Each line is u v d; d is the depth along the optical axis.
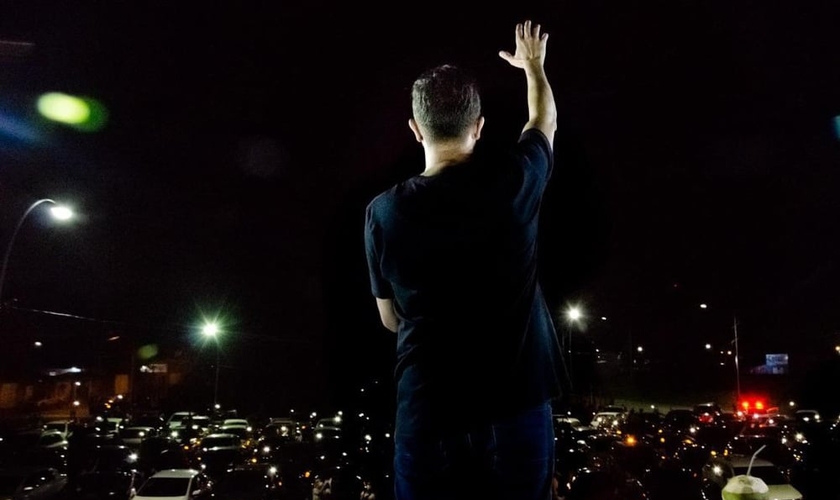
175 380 81.19
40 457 28.02
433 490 1.90
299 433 46.81
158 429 49.00
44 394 66.81
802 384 66.12
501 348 1.88
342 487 21.33
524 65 2.27
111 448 30.64
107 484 22.97
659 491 20.81
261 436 45.44
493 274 1.88
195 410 74.25
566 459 26.67
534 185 1.95
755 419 47.47
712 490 21.27
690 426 44.69
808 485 25.97
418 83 2.06
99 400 67.12
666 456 30.95
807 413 48.59
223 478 22.33
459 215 1.89
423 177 1.99
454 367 1.87
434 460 1.90
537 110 2.16
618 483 20.02
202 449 36.12
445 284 1.89
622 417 50.62
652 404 75.69
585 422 52.62
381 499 20.52
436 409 1.88
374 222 1.99
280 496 22.75
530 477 1.87
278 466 25.52
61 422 50.00
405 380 1.95
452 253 1.88
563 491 20.17
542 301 2.05
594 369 74.50
